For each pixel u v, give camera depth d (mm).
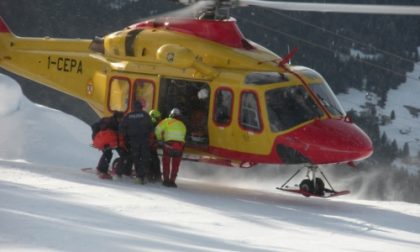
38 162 43625
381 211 32812
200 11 37594
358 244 24234
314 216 30188
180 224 25031
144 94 36844
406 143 170750
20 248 18188
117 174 36250
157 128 35219
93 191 30938
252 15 179375
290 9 33562
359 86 197625
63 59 41375
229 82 34531
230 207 30531
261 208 31281
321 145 32688
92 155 46281
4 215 22500
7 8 132875
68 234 20391
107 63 38969
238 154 34562
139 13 141125
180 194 33031
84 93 40156
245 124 34062
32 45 43094
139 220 24812
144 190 32875
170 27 37562
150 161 35906
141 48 37438
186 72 35625
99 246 19125
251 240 23281
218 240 22438
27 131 45750
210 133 35031
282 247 22391
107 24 139375
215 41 36406
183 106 35969
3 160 40750
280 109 33625
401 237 26750
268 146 33562
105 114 38500
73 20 136500
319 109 34062
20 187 29750
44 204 25656
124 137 35781
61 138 46438
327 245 23500
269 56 36500
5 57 43688
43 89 118750
